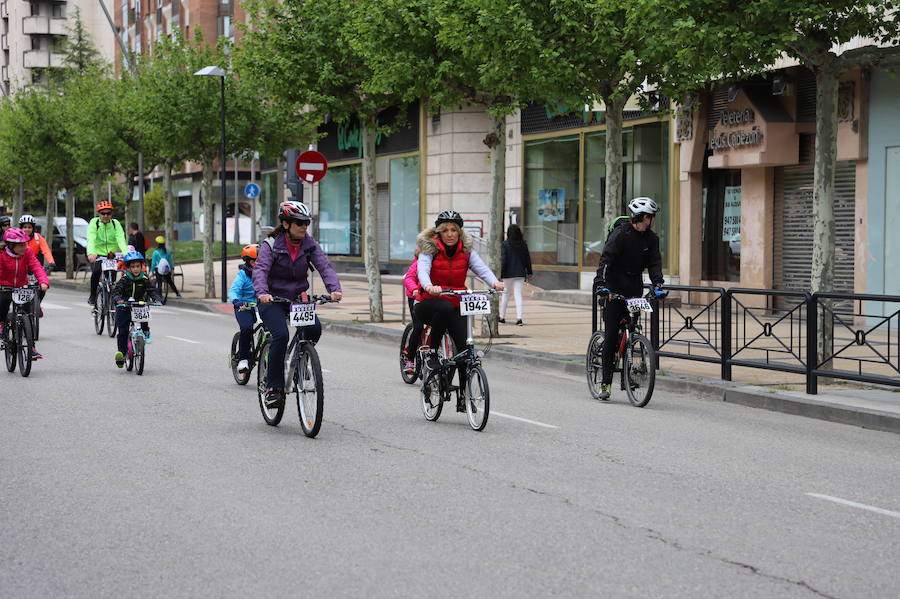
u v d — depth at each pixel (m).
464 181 33.94
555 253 30.14
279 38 22.27
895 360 11.27
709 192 24.59
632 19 13.95
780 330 12.44
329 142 42.62
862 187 20.17
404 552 5.90
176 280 40.53
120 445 9.13
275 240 9.77
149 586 5.31
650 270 11.92
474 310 10.02
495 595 5.17
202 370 14.70
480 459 8.59
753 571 5.61
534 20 16.05
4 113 46.09
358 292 33.12
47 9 97.69
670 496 7.36
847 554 5.96
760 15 12.50
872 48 12.90
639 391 11.84
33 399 11.88
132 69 37.06
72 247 43.91
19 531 6.36
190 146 31.06
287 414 10.99
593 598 5.14
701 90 23.73
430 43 19.11
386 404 11.68
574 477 7.94
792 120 21.95
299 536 6.23
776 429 10.52
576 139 29.20
